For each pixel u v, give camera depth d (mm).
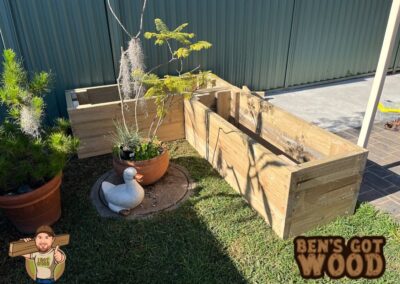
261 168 2504
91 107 3400
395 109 4828
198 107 3443
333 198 2461
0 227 2633
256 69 5328
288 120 3082
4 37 3543
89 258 2293
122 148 3102
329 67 6082
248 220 2637
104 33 4043
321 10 5395
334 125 4445
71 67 4031
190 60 4672
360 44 6191
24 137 2473
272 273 2168
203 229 2547
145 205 2826
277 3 4938
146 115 3691
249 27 4891
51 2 3650
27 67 3795
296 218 2383
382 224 2549
